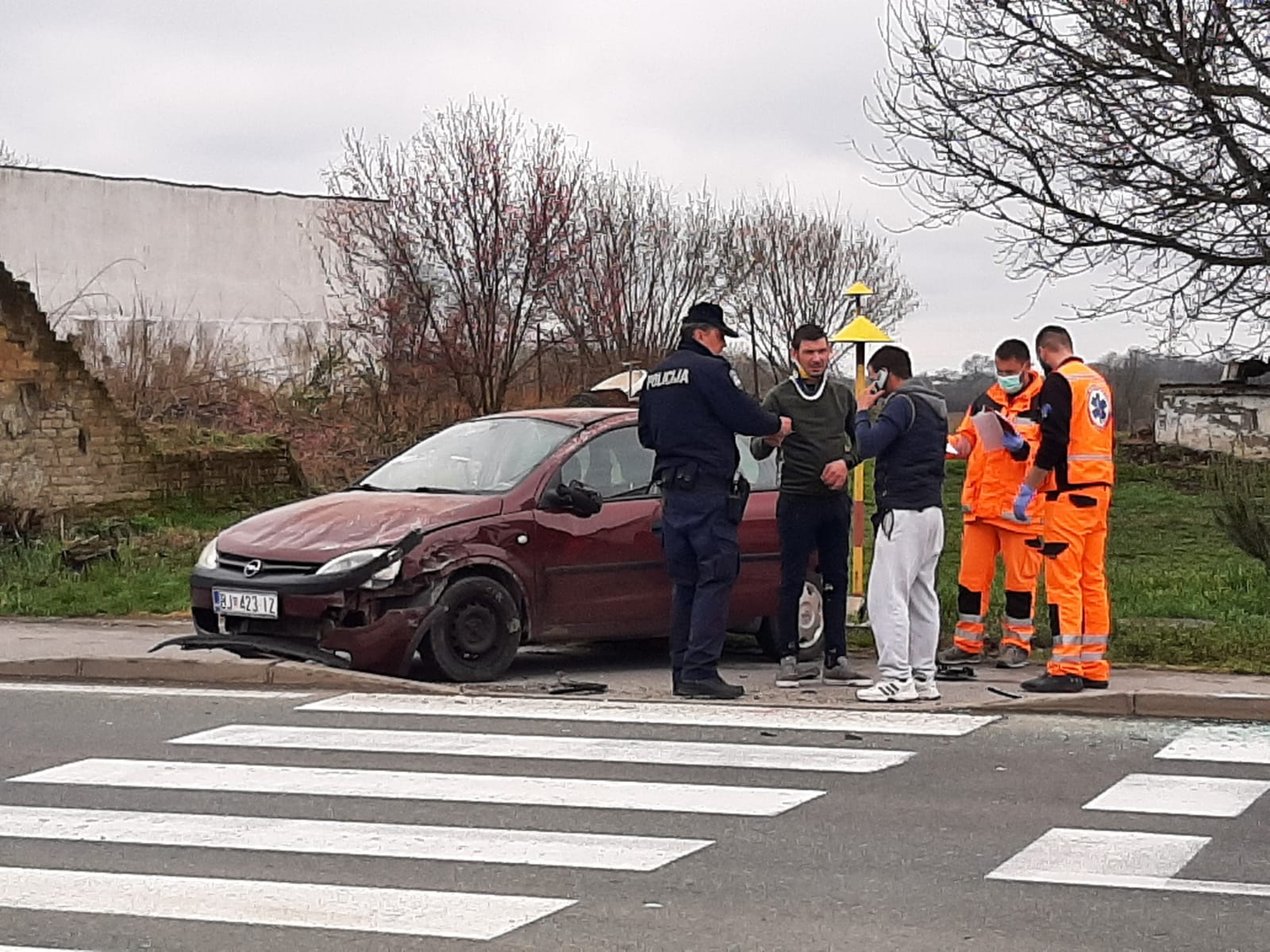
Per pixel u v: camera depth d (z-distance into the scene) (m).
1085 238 20.42
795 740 9.09
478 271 26.98
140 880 6.45
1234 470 15.09
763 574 11.88
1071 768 8.41
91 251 32.81
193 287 33.72
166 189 33.62
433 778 8.17
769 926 5.83
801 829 7.19
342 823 7.31
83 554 16.44
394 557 10.47
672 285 30.89
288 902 6.15
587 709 9.95
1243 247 20.12
